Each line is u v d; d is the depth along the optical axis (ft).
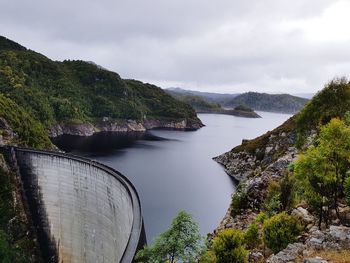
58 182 282.36
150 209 324.39
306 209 115.34
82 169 258.16
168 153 642.22
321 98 249.55
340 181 96.07
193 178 453.99
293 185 152.05
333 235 72.69
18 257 273.75
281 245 96.94
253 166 449.89
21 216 301.84
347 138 92.73
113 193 217.97
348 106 229.86
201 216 312.50
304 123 258.78
